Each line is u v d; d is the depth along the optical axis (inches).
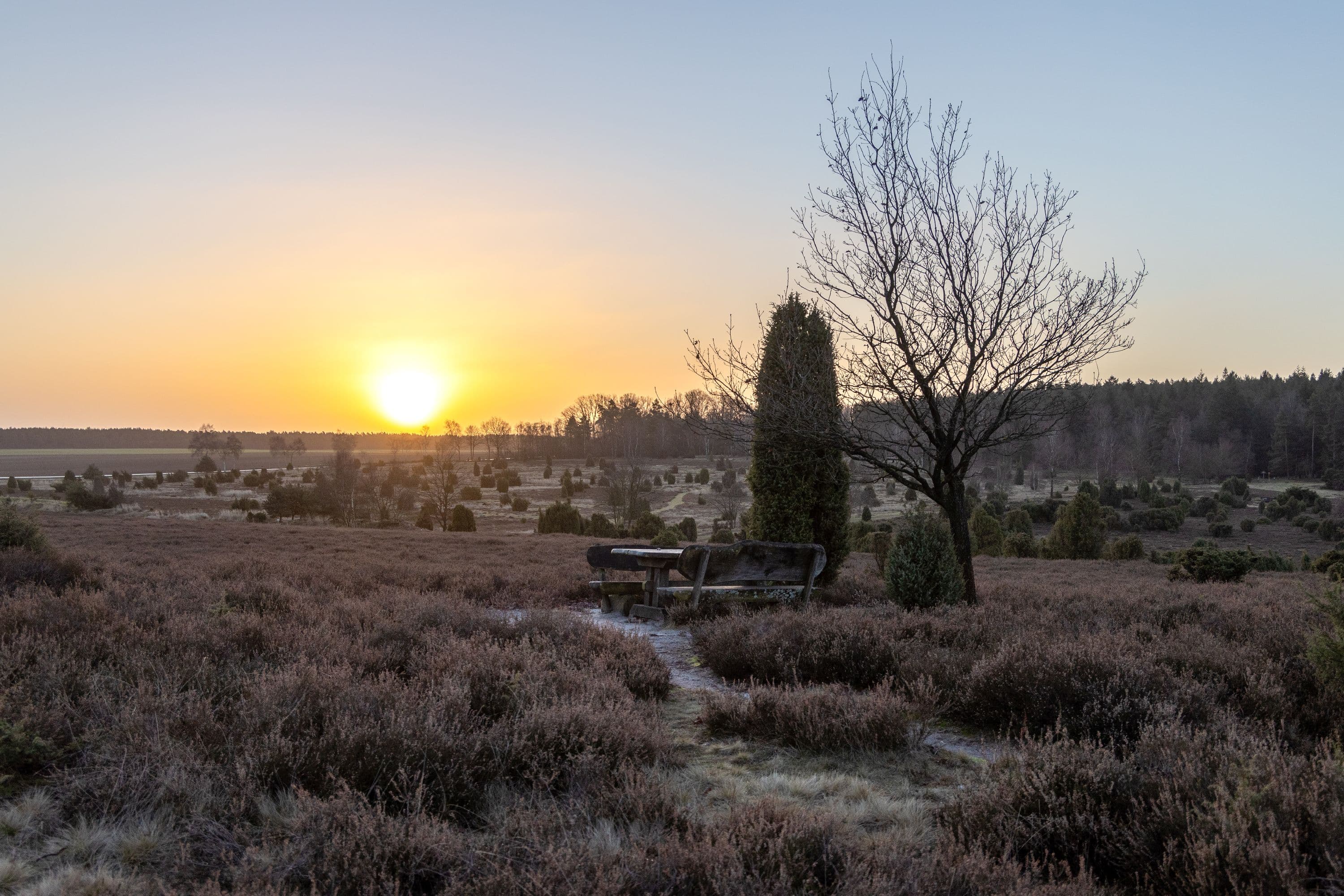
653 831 134.6
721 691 270.1
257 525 1619.1
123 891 111.4
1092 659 220.7
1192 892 112.0
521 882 110.2
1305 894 101.6
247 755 147.3
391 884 110.3
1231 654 243.6
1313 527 2341.3
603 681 226.2
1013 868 114.0
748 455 530.6
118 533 1146.0
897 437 448.5
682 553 429.7
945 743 210.8
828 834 128.6
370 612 338.3
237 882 108.7
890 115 394.6
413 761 152.9
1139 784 141.6
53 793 143.6
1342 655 205.8
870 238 395.2
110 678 193.8
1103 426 4849.9
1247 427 5083.7
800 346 465.7
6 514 471.5
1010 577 867.4
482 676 217.0
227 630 258.2
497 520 2549.2
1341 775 130.6
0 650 202.5
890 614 346.9
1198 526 2571.4
